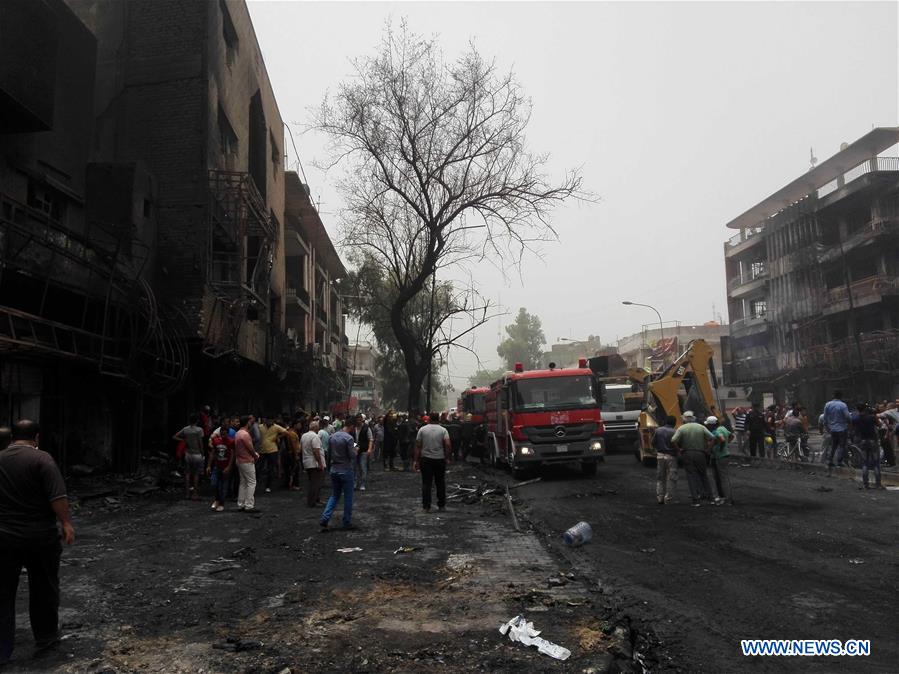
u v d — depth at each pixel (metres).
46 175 14.95
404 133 24.72
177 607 5.91
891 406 20.05
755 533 9.03
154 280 18.77
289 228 34.12
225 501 13.82
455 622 5.26
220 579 6.99
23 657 4.64
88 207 17.03
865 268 38.81
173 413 19.94
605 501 12.68
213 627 5.29
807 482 15.08
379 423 24.23
